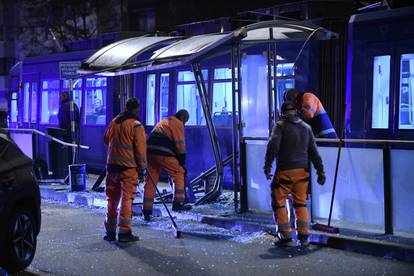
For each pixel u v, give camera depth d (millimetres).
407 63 10852
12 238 6621
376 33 11305
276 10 14578
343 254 7660
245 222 9250
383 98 11164
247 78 13055
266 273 6832
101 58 11422
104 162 17188
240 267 7105
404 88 10859
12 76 22875
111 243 8469
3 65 49406
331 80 12328
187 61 9875
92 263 7340
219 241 8562
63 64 14789
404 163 7902
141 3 38000
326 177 8672
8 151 6832
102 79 17281
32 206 7094
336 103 12250
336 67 12266
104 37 18203
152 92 15555
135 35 17688
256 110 12953
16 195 6645
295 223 8359
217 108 13672
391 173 8008
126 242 8500
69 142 15422
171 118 10375
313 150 8055
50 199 13289
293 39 10500
